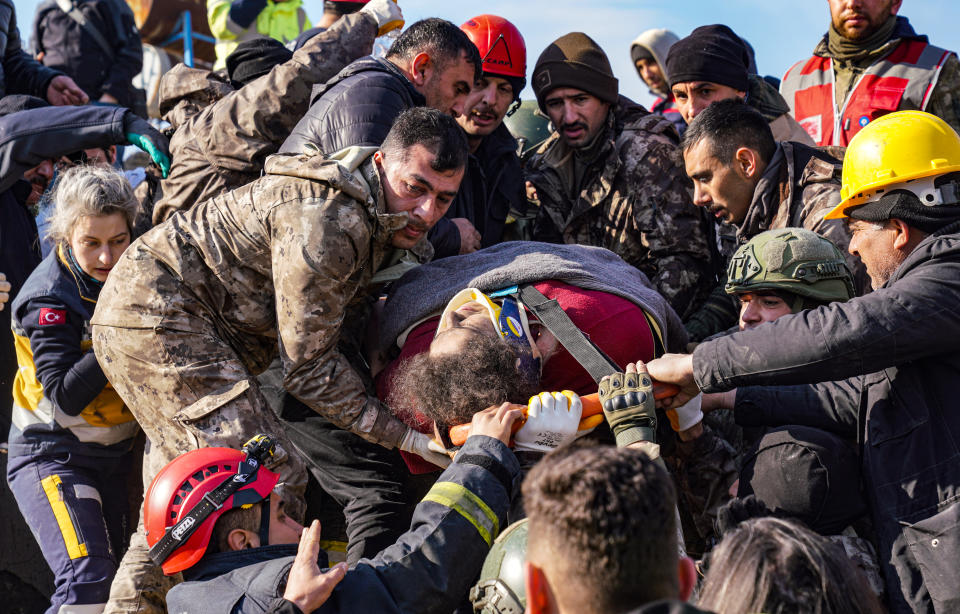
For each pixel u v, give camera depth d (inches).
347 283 121.7
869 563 114.6
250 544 100.0
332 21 205.9
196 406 124.6
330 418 122.4
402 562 93.9
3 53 210.2
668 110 268.2
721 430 145.8
